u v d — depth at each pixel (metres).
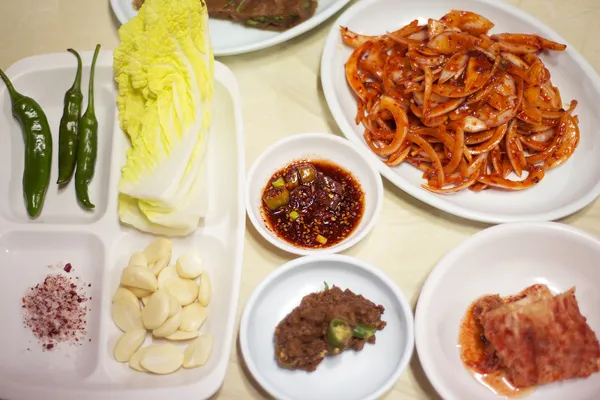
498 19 0.45
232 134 0.40
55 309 0.37
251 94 0.44
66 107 0.40
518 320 0.34
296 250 0.37
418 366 0.36
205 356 0.34
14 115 0.41
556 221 0.40
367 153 0.40
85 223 0.39
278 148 0.40
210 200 0.39
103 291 0.36
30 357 0.36
